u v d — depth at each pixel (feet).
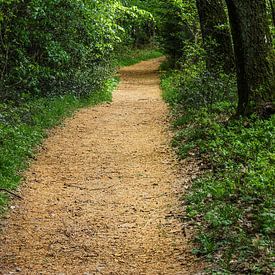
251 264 18.48
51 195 30.42
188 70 57.11
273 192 25.50
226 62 52.70
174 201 28.43
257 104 38.04
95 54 77.41
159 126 52.44
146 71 136.67
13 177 31.89
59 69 65.67
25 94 54.44
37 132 44.45
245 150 32.73
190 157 36.40
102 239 23.67
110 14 69.51
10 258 21.68
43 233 24.53
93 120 56.85
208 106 47.06
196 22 77.10
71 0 62.23
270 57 38.52
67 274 19.93
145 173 34.86
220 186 27.61
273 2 48.47
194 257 20.71
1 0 48.14
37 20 59.00
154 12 113.60
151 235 23.88
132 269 20.26
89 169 36.32
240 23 38.24
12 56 57.41
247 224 22.39
